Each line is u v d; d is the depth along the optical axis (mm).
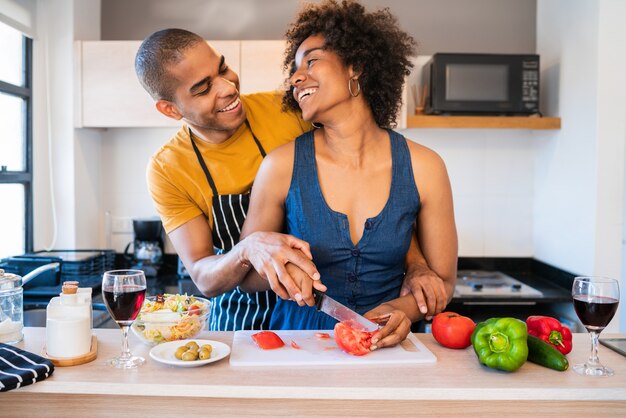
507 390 987
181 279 2959
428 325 2479
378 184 1374
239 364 1087
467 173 3197
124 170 3195
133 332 1289
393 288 1434
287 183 1402
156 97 1596
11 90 2594
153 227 3043
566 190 2820
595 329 1076
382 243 1362
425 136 3184
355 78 1340
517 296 2609
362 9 1388
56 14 2807
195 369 1072
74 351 1101
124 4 3139
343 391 982
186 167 1659
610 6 2484
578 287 1083
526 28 3146
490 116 2846
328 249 1362
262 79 2768
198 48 1507
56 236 2885
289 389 986
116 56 2795
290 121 1696
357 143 1362
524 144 3189
